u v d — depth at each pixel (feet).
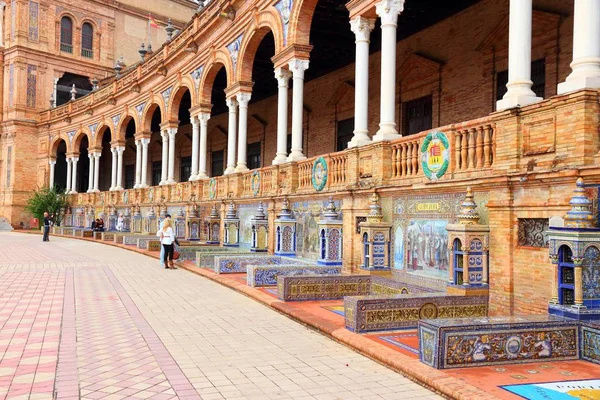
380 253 33.99
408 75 57.31
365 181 36.73
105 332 25.38
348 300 24.62
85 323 27.35
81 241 97.86
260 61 72.49
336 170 41.29
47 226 98.53
